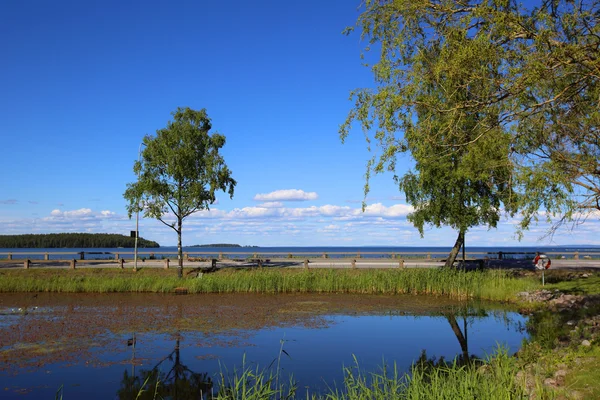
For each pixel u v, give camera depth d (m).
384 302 23.67
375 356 13.08
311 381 10.66
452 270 27.94
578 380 8.04
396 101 7.34
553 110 7.39
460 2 7.51
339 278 27.97
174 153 27.86
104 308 21.80
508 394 7.25
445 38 7.50
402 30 7.82
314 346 14.34
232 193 29.95
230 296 25.98
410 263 37.22
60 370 11.80
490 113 7.28
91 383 10.77
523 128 7.40
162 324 17.86
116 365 12.24
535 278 27.81
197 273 31.12
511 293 24.17
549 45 6.57
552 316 17.59
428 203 27.20
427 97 7.49
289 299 24.83
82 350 13.78
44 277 30.33
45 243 140.12
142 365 12.23
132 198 27.84
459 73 7.08
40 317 19.38
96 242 145.25
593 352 9.88
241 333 16.28
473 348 13.92
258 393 8.83
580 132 7.39
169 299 24.88
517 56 6.95
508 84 6.82
